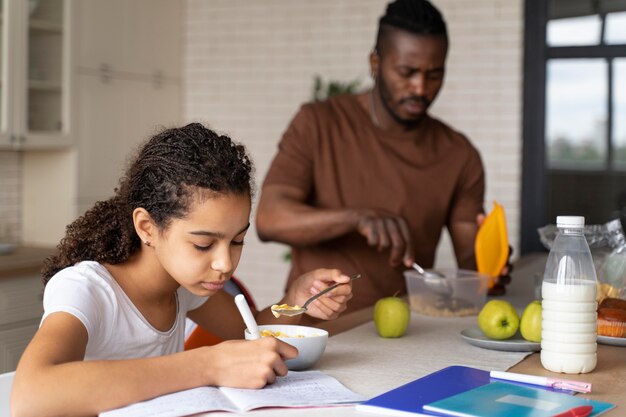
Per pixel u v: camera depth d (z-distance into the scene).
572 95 4.94
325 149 2.74
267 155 5.48
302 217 2.51
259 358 1.35
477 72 4.92
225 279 1.38
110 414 1.19
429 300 2.19
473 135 4.95
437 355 1.68
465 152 2.85
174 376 1.29
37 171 4.79
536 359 1.65
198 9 5.60
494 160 4.92
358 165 2.74
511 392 1.34
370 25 5.17
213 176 1.33
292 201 2.61
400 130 2.76
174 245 1.36
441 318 2.14
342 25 5.23
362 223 2.38
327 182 2.73
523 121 4.89
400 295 2.62
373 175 2.74
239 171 1.36
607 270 1.94
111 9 4.95
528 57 4.87
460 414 1.21
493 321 1.76
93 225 1.51
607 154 4.91
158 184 1.37
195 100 5.64
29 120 4.34
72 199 4.70
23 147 4.30
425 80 2.62
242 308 1.44
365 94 2.82
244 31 5.49
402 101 2.65
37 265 3.98
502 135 4.90
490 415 1.20
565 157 4.96
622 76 4.85
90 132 4.81
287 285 2.73
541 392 1.35
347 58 5.23
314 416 1.22
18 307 3.90
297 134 2.73
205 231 1.33
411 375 1.50
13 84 4.21
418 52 2.58
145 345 1.51
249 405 1.24
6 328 3.84
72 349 1.29
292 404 1.26
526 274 3.06
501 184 4.93
